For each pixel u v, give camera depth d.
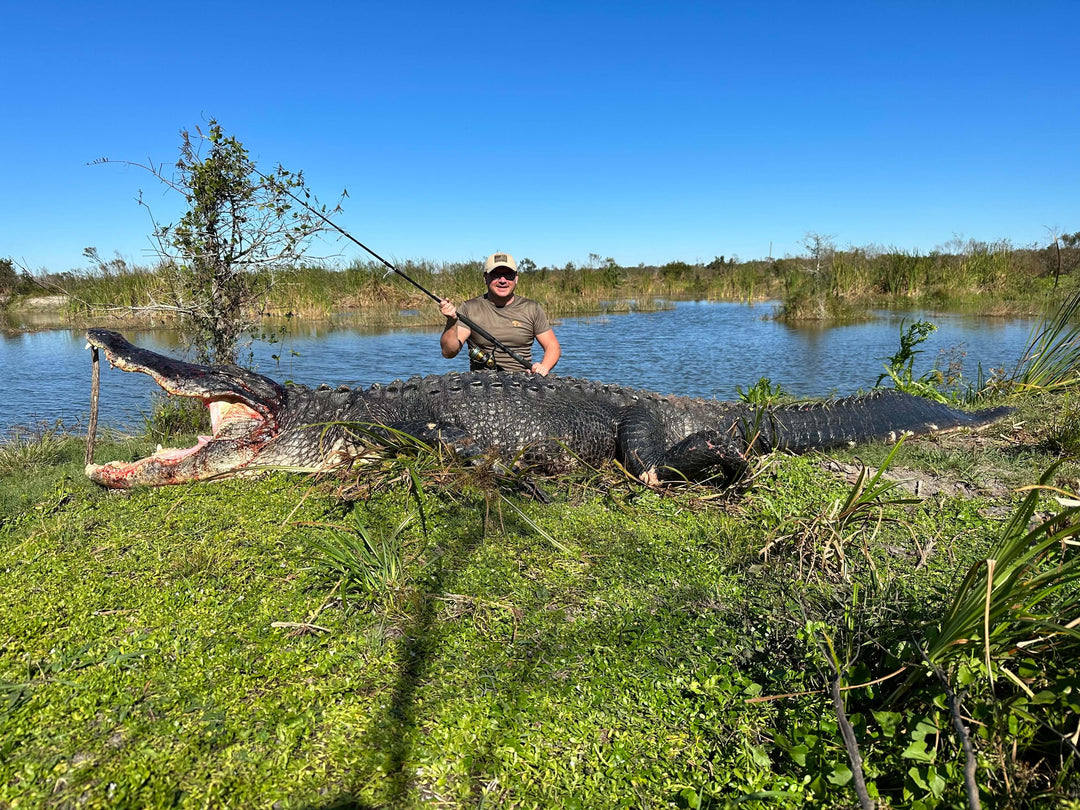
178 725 2.19
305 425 4.65
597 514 4.02
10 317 20.22
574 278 30.64
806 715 2.30
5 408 8.06
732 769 2.12
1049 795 1.82
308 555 3.35
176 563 3.26
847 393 8.84
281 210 6.55
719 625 2.84
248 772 2.02
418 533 3.61
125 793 1.92
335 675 2.46
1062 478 4.54
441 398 5.04
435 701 2.34
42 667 2.47
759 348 13.28
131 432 6.60
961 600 2.22
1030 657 2.18
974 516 3.96
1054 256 24.75
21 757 2.04
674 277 40.50
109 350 4.39
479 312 6.50
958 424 6.02
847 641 2.54
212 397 4.51
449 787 2.02
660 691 2.44
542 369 6.16
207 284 6.64
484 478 4.15
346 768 2.05
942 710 2.11
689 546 3.61
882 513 3.72
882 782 2.04
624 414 5.26
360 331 17.09
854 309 21.27
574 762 2.12
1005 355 11.67
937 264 26.72
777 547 3.47
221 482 4.53
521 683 2.45
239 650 2.60
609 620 2.87
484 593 3.05
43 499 4.23
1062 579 2.06
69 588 3.04
